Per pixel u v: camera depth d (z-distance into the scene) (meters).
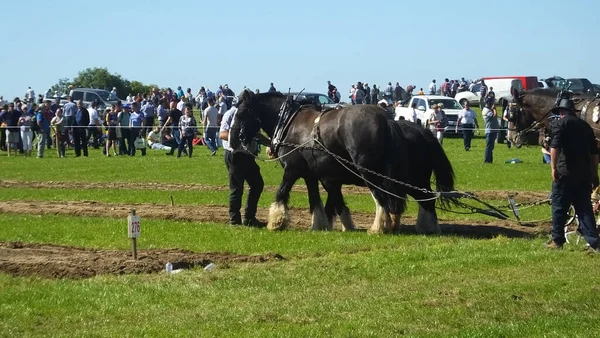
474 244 14.59
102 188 26.47
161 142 43.38
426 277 12.07
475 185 25.91
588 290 11.01
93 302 10.98
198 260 13.57
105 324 10.08
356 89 54.97
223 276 12.34
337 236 16.20
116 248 15.01
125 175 30.73
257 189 18.20
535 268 12.47
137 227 13.73
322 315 10.24
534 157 36.16
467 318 10.02
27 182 28.34
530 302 10.55
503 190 24.44
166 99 50.94
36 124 39.88
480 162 33.97
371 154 15.92
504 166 31.95
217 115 39.59
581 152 13.68
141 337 9.45
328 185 17.25
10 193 24.95
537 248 14.05
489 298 10.73
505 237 15.73
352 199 22.83
